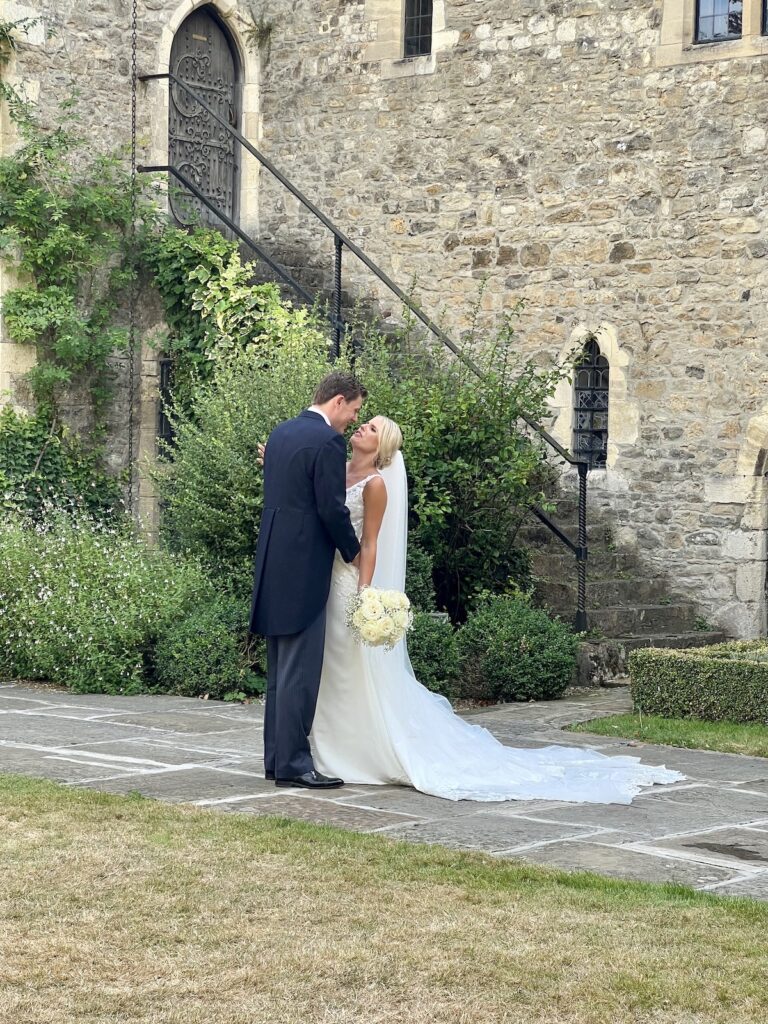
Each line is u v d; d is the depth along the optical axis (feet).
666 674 25.35
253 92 42.57
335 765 18.69
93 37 37.47
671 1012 10.53
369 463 18.93
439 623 27.68
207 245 36.99
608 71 36.58
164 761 19.51
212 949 11.61
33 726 22.26
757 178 34.32
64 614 27.35
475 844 15.28
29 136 35.45
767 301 34.19
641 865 14.52
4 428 35.27
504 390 31.12
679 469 35.50
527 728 24.29
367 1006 10.55
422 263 39.86
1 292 35.53
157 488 32.22
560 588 33.19
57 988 10.75
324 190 41.63
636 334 36.17
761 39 34.27
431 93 39.58
